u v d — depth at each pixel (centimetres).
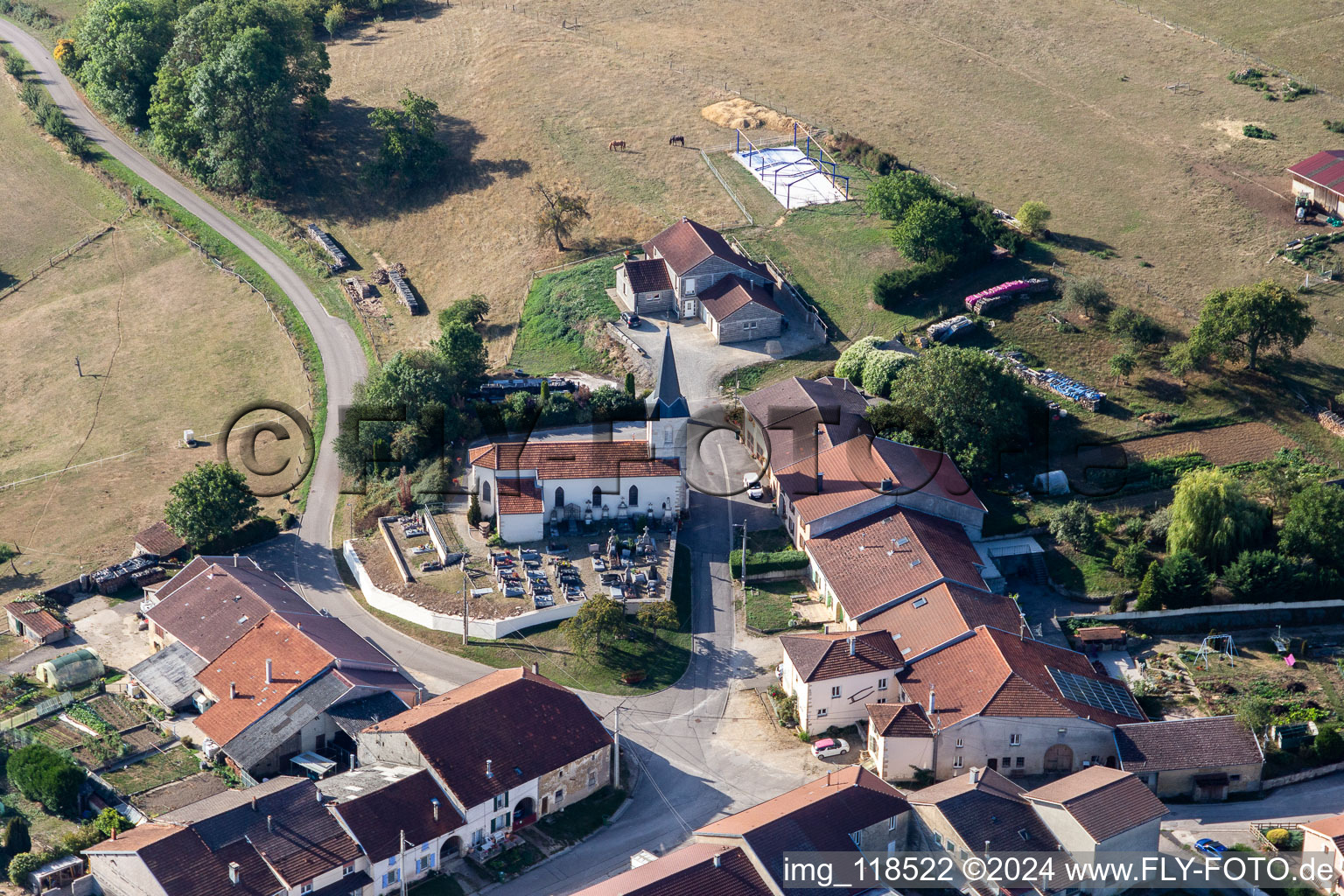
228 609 13488
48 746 12344
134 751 12262
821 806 10569
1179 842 11000
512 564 14550
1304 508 13838
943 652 12400
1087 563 14150
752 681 13088
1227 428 16000
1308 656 12925
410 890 10638
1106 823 10425
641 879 9925
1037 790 10944
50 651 13888
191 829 10375
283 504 16562
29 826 11500
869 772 11275
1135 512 14800
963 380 15250
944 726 11644
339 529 15912
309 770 11806
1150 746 11512
